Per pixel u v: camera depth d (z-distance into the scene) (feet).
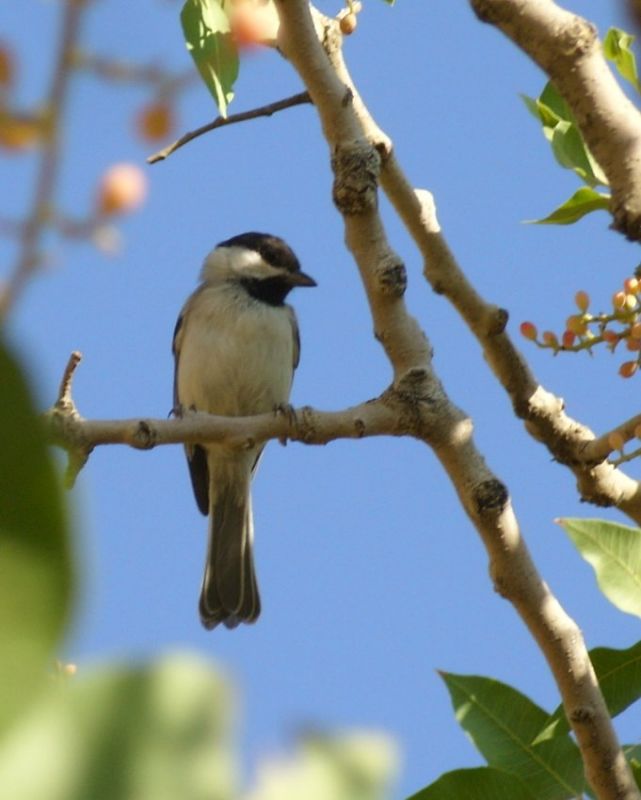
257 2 22.52
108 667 5.00
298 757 5.11
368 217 24.56
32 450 4.70
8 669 4.70
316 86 24.12
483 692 24.50
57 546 4.71
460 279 26.43
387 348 25.30
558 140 26.27
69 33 11.18
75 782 4.81
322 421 24.62
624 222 18.53
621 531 23.79
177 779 4.85
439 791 21.57
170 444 23.58
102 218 11.98
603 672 23.81
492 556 23.50
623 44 23.07
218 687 4.98
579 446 26.08
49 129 10.96
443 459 24.72
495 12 18.63
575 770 23.71
